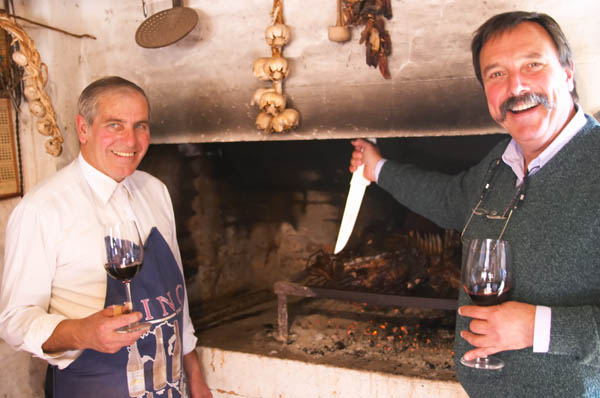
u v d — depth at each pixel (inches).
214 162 100.2
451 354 71.2
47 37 75.2
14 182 75.9
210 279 100.3
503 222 41.8
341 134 69.3
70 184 53.4
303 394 70.2
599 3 56.3
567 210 37.8
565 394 38.1
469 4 61.1
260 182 103.2
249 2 70.2
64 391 52.7
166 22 71.1
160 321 54.2
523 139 40.4
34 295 49.9
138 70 77.5
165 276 56.6
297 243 104.7
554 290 37.9
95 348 44.3
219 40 72.6
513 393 40.7
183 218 94.7
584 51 57.6
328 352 72.9
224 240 103.5
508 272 38.0
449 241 81.6
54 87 76.2
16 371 75.7
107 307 50.1
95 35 78.7
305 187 101.6
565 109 39.9
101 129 52.1
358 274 78.3
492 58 40.9
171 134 77.6
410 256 77.9
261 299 98.7
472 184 49.8
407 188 57.4
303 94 69.9
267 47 70.4
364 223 96.9
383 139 83.4
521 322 36.6
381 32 63.1
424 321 82.8
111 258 44.5
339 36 64.6
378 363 69.2
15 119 75.9
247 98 72.8
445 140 81.5
